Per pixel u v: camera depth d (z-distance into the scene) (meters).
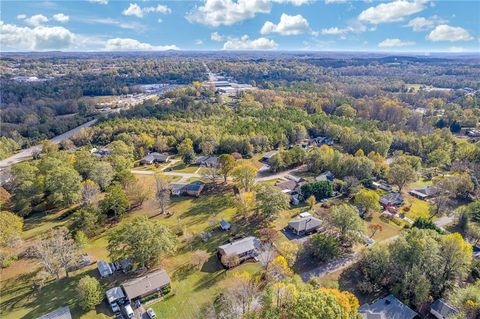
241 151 129.50
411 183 102.50
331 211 70.75
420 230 59.78
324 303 40.31
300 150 117.44
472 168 105.00
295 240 69.75
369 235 72.31
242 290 50.69
